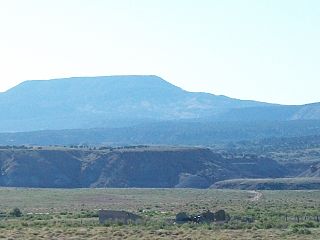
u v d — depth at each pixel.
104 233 84.50
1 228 93.56
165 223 99.88
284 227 94.25
